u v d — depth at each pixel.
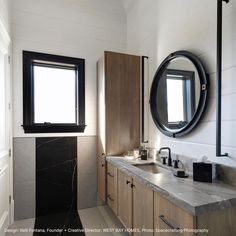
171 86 1.94
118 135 2.40
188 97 1.70
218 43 1.33
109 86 2.37
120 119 2.41
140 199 1.53
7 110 2.14
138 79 2.50
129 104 2.46
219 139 1.32
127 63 2.45
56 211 2.53
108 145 2.36
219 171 1.37
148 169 1.98
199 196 1.08
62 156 2.57
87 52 2.74
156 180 1.38
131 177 1.68
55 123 2.56
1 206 1.91
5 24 2.03
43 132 2.49
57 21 2.59
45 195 2.48
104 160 2.38
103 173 2.42
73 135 2.64
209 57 1.51
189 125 1.65
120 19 2.93
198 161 1.42
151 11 2.30
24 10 2.43
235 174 1.27
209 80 1.51
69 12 2.65
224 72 1.38
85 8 2.74
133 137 2.47
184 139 1.75
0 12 1.81
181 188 1.21
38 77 2.54
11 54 2.31
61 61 2.59
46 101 2.58
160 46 2.14
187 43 1.74
